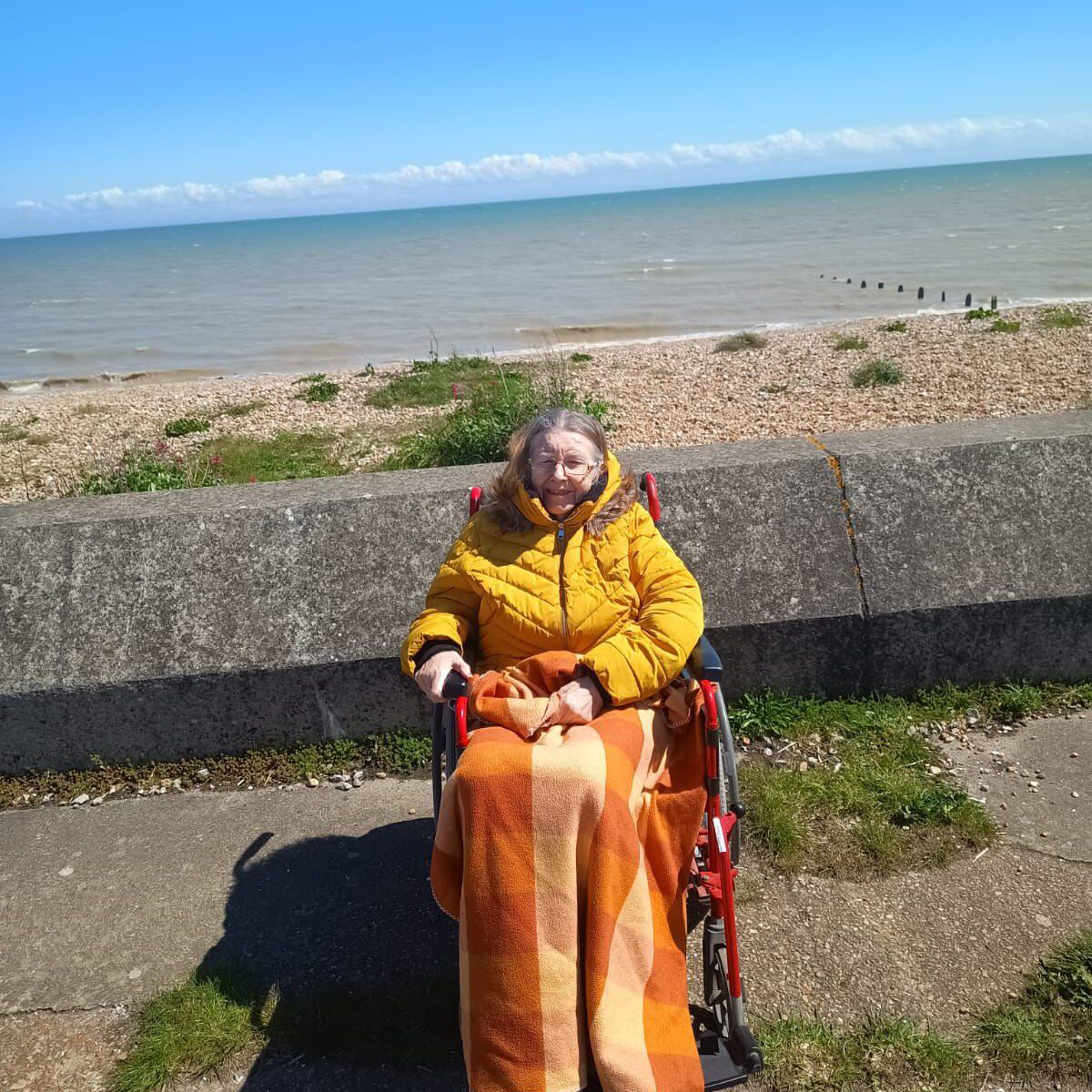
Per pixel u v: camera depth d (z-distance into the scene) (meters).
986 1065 2.46
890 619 3.83
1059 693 3.94
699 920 2.75
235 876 3.30
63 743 3.80
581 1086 2.03
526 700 2.46
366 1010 2.71
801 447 4.28
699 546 3.91
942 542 3.91
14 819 3.65
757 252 47.22
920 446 4.11
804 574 3.86
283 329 29.19
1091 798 3.40
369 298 37.69
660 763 2.48
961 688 3.97
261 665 3.74
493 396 10.66
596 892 2.13
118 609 3.82
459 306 31.97
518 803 2.16
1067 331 14.91
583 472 2.83
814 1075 2.45
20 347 29.33
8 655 3.76
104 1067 2.62
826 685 3.95
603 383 14.02
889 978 2.73
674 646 2.53
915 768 3.60
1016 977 2.71
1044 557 3.89
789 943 2.87
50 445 12.51
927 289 26.75
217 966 2.91
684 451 4.40
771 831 3.29
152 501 4.20
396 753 3.85
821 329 18.67
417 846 3.39
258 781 3.79
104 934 3.08
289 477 9.33
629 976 2.13
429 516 3.98
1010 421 4.49
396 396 13.79
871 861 3.18
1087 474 4.03
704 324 23.38
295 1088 2.51
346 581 3.86
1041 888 3.02
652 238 70.75
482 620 2.87
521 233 103.75
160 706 3.77
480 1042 2.07
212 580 3.86
